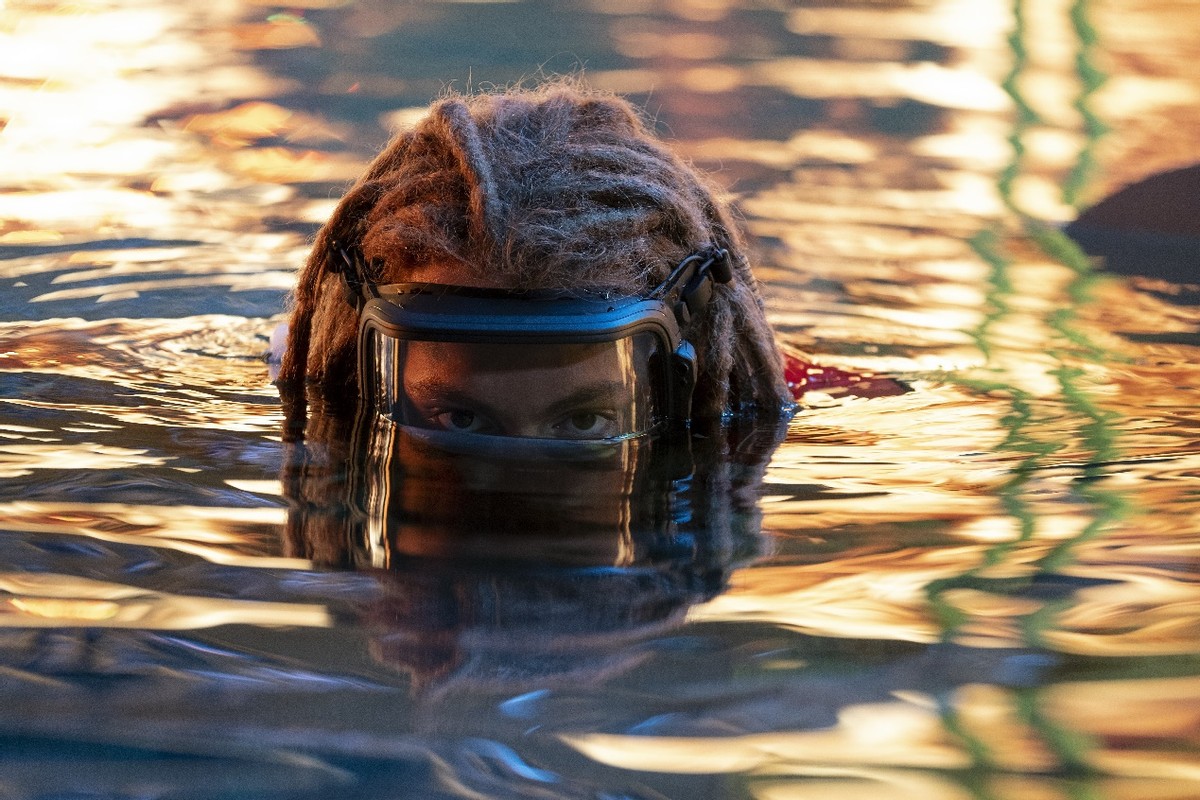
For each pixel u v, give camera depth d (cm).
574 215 499
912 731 267
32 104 1456
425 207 511
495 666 294
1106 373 679
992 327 791
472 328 483
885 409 610
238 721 266
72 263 902
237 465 462
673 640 311
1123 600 339
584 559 368
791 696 281
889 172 1244
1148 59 1833
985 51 1917
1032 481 466
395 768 249
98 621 314
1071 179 1212
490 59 1773
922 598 341
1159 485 456
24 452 471
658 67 1744
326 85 1588
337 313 587
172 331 748
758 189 1172
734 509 425
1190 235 1037
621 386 509
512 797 241
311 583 343
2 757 250
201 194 1127
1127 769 252
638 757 255
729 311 568
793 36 2045
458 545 379
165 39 1877
